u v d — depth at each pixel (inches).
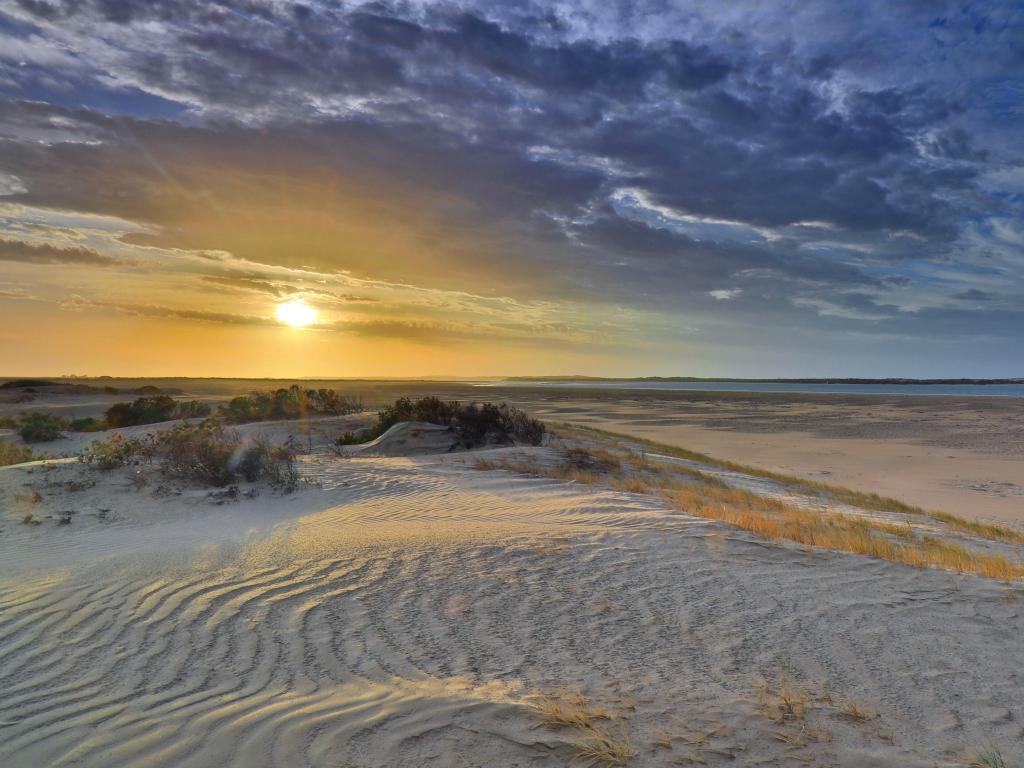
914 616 216.4
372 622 204.4
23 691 153.3
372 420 1195.3
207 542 312.3
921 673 172.4
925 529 490.3
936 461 1277.1
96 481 466.3
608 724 142.4
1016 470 1149.7
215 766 123.2
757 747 134.3
